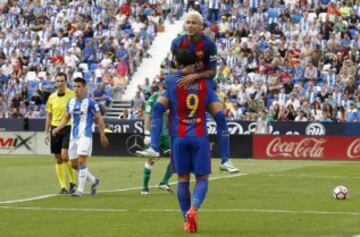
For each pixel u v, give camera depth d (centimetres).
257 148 8200
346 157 8012
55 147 4312
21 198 4059
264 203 3794
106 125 8831
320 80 9294
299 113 8662
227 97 9231
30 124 9294
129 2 11238
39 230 2903
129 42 10519
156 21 11012
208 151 2902
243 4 10706
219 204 3747
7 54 10888
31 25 11312
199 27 2905
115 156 8419
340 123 8250
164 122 4372
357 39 9762
